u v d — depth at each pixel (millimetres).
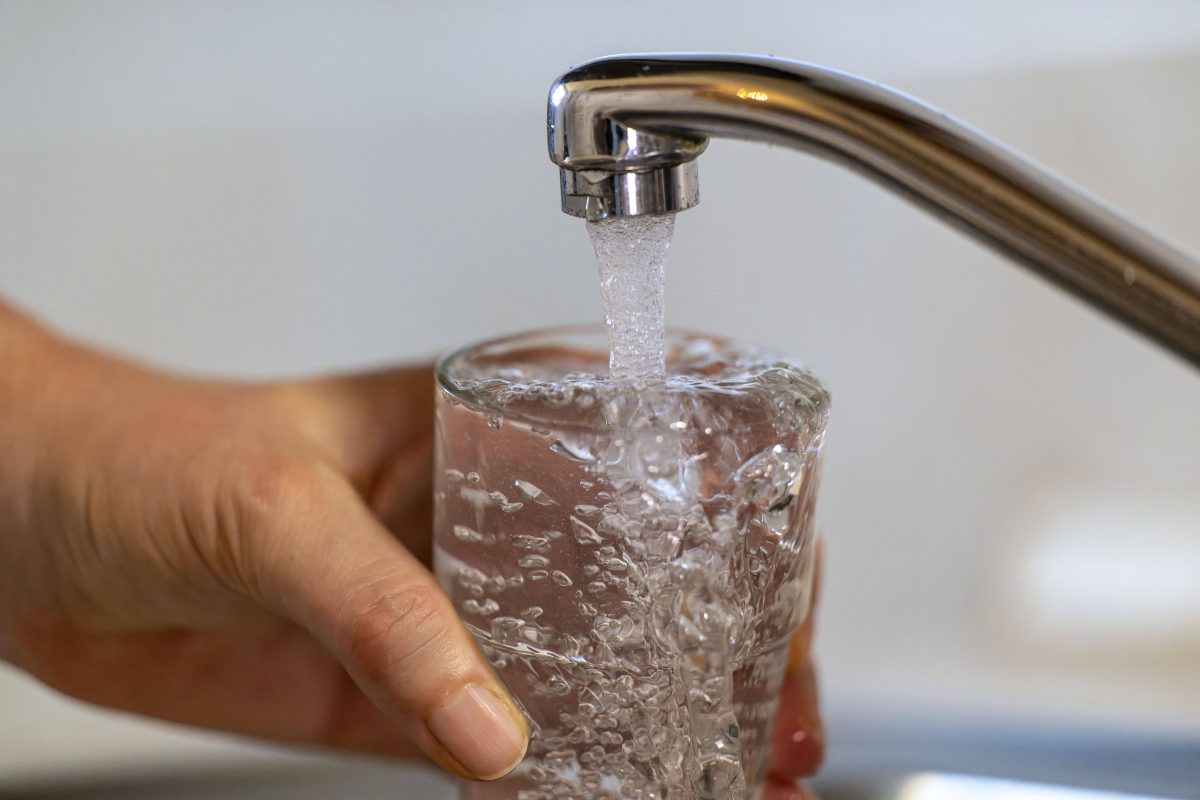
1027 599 820
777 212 823
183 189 835
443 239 847
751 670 481
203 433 556
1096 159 794
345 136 833
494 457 471
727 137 446
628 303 475
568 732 483
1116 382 796
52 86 815
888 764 750
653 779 479
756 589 475
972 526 827
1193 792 713
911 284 817
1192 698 788
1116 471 805
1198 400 784
